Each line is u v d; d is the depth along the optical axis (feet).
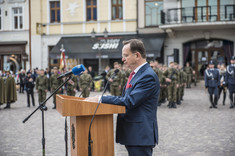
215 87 37.45
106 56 71.67
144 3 75.61
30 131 24.36
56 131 24.20
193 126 25.32
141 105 9.04
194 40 75.00
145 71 9.16
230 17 68.08
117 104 8.84
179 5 72.23
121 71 40.60
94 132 9.07
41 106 11.82
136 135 8.89
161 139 20.90
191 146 18.92
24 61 82.89
